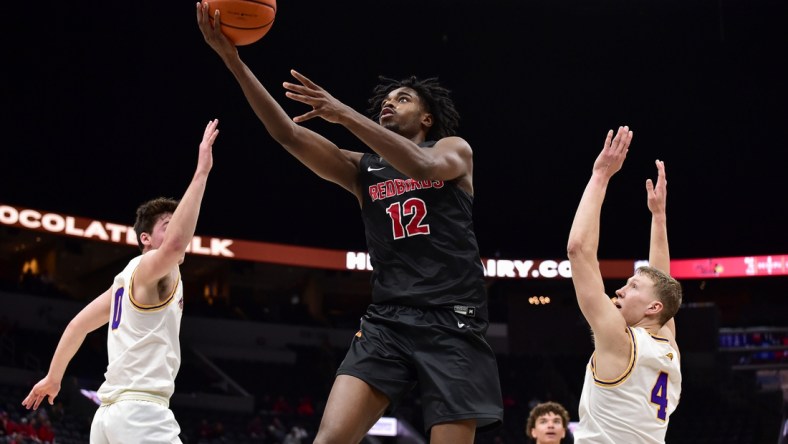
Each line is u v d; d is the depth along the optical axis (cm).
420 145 425
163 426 376
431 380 378
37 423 1628
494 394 388
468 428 380
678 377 385
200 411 2127
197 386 2230
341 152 422
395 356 387
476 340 389
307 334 2567
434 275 392
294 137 402
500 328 2675
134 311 382
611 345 369
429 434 383
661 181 459
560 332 2658
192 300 2709
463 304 391
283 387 2375
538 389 2442
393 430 2136
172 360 389
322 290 2897
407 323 387
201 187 377
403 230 400
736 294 2808
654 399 374
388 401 387
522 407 2362
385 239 404
